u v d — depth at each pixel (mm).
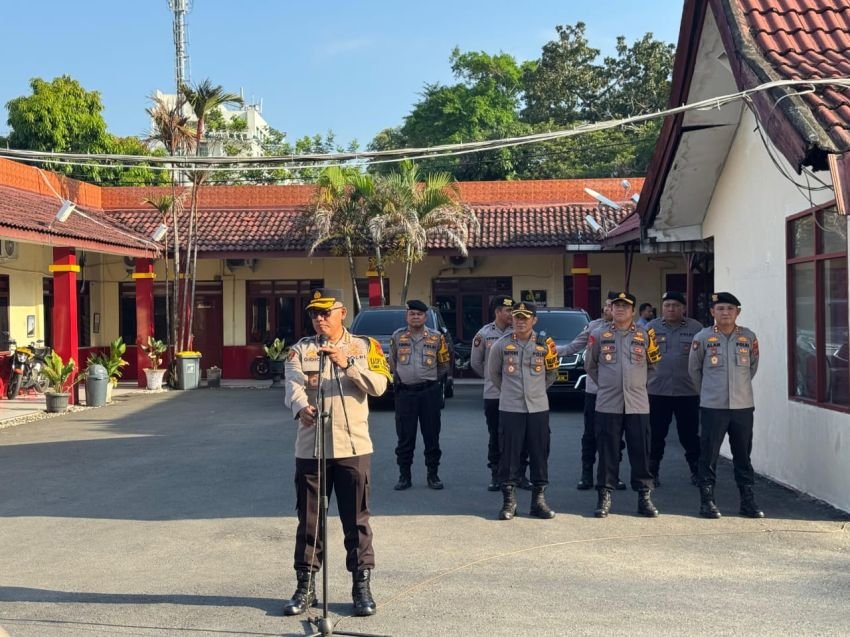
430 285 23859
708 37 8938
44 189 20922
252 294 24359
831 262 8070
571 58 49031
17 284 19922
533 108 48219
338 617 5375
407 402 9141
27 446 12719
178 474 10266
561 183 24047
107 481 9922
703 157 10828
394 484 9430
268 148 43906
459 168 39688
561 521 7723
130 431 14164
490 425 9117
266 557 6758
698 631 5043
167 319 22797
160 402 18656
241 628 5230
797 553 6625
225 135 38219
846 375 7789
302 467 5535
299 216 23203
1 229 14805
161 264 24422
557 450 11641
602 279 23156
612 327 8016
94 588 6043
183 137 20922
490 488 9102
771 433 9539
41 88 32250
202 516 8133
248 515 8141
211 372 22250
